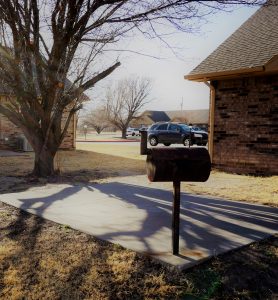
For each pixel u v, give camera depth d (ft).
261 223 16.69
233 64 34.68
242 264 11.80
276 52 32.91
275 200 22.33
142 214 17.89
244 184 28.89
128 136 179.52
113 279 10.52
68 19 26.55
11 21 25.88
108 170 37.01
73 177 30.96
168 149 12.01
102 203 20.39
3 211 18.35
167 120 239.09
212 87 37.52
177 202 12.07
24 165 38.65
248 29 41.16
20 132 60.08
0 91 28.25
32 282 10.30
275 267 11.71
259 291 10.11
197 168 11.80
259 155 34.12
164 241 13.55
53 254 12.31
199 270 11.16
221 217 17.69
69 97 29.68
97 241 13.66
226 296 9.76
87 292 9.78
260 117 33.94
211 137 38.09
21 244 13.30
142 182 29.35
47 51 29.66
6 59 26.58
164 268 11.23
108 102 167.63
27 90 27.96
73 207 19.26
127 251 12.53
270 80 33.06
